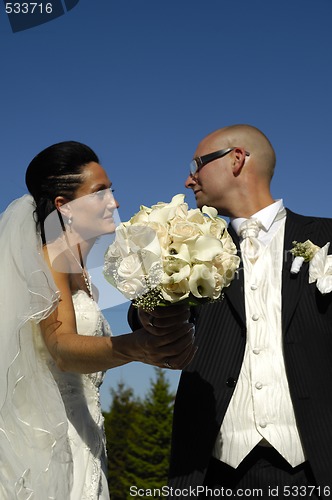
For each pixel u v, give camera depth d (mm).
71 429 3098
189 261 2693
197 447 3527
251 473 3482
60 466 2947
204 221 2871
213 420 3543
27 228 3039
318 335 3582
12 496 2895
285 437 3447
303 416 3451
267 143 4070
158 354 2754
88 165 3213
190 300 2725
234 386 3568
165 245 2738
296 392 3480
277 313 3650
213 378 3621
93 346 2863
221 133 4059
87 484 3061
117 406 34875
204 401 3596
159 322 2709
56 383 3070
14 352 2934
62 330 2994
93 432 3189
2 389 2936
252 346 3600
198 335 3746
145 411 33844
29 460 2922
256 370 3555
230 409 3547
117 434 33906
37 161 3223
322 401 3486
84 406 3195
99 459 3172
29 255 2953
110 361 2859
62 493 2924
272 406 3494
